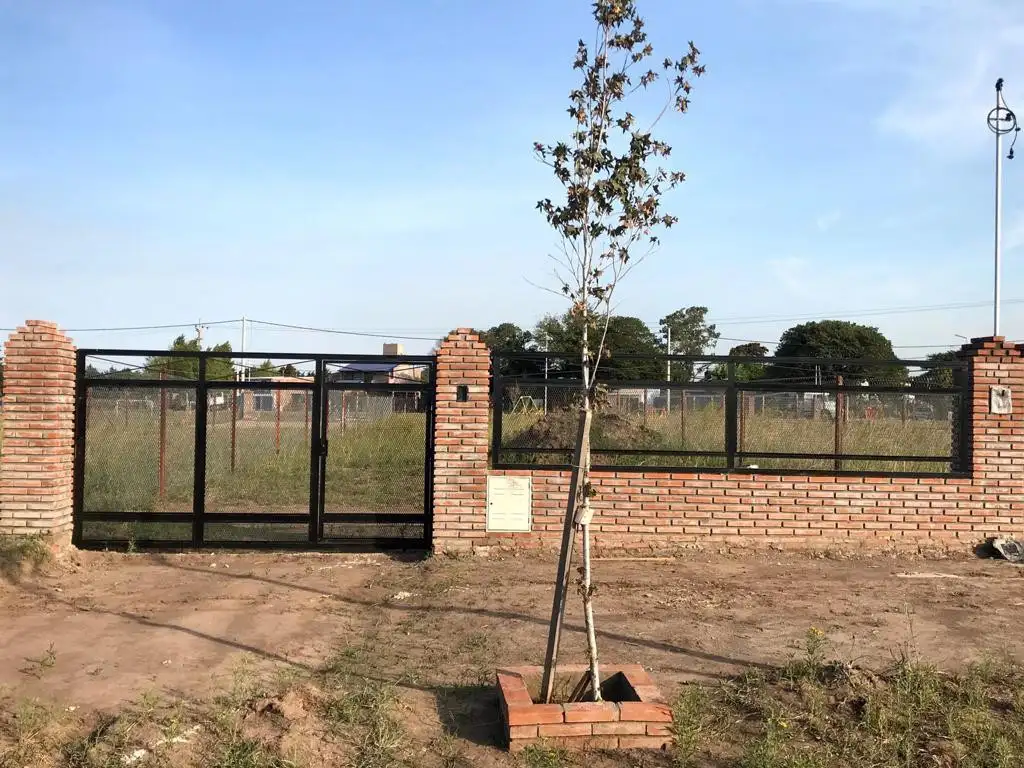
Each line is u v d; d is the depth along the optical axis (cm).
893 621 692
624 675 501
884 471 966
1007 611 728
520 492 938
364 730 464
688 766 436
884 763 440
